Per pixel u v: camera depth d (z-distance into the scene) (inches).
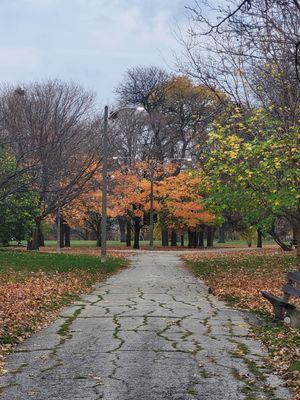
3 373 261.9
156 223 2036.2
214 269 850.1
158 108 1993.1
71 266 820.6
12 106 966.4
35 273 705.6
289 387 237.9
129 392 229.6
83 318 417.4
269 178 562.6
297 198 535.8
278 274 737.6
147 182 1779.0
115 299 524.4
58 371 264.5
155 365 275.0
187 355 296.8
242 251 1496.1
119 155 1808.6
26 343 331.0
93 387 237.1
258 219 693.3
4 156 941.8
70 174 1208.2
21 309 432.1
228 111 593.0
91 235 3161.9
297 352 296.8
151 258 1239.5
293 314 389.4
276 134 545.3
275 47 514.6
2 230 1221.7
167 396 224.1
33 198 1175.6
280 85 553.9
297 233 675.4
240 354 300.0
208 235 2196.1
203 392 230.1
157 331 363.9
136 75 2010.3
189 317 420.2
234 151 544.7
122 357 291.9
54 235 2999.5
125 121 1844.2
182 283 677.3
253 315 434.0
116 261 1023.0
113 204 1755.7
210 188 640.4
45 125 954.1
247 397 223.6
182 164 1876.2
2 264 780.0
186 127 1902.1
